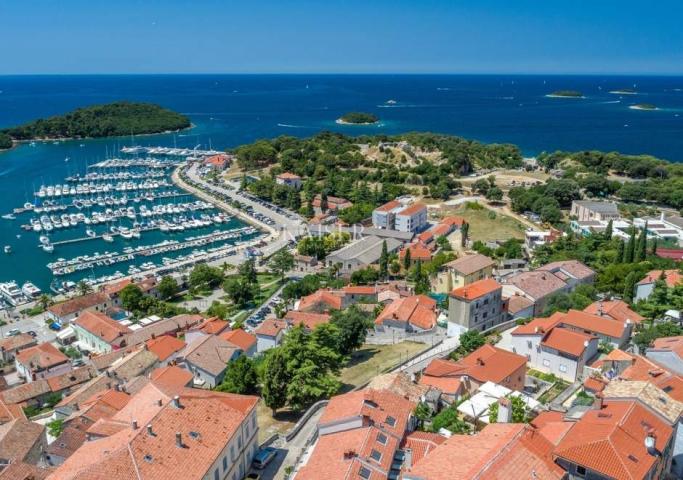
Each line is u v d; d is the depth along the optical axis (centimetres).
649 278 12638
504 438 5281
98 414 9025
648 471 4962
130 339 14175
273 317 15800
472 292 11525
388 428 6253
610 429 5300
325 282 18162
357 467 5497
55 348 13825
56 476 5822
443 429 6725
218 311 16575
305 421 7981
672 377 6869
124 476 5438
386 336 12188
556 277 13538
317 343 9356
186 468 5769
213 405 6756
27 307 18012
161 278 19862
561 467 5084
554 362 9269
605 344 9662
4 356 14138
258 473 6875
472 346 10162
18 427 8469
